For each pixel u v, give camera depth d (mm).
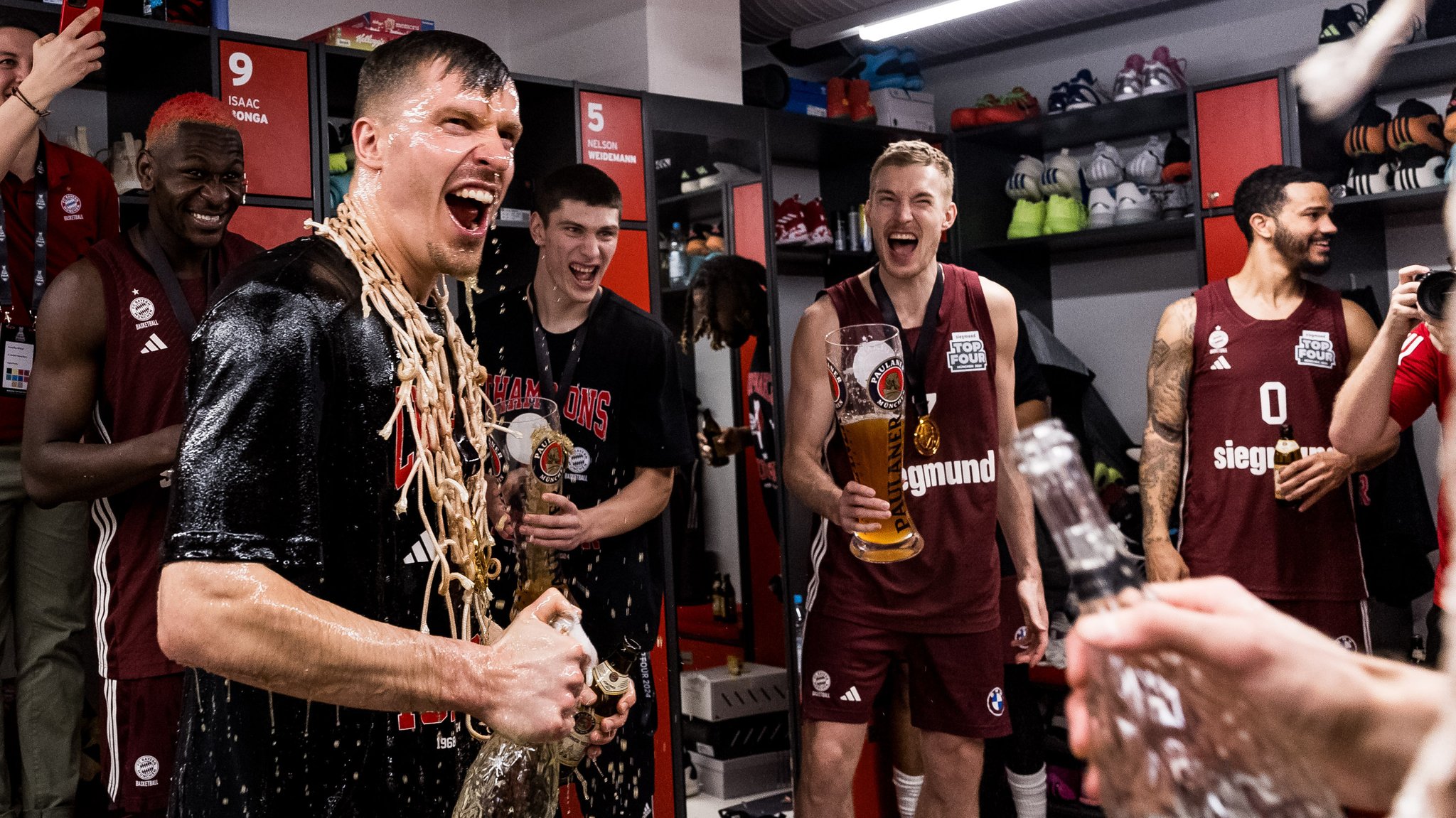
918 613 2547
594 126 3768
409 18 3531
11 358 2691
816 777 2609
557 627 1120
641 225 3850
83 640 3025
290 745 1089
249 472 1004
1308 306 3027
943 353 2594
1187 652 526
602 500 2619
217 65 3025
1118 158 4812
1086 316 5266
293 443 1032
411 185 1196
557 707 1053
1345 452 2660
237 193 2572
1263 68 4652
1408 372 2551
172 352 2492
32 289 2768
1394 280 4328
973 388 2604
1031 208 5023
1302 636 560
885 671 2617
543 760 1114
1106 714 527
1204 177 4270
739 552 3992
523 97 3840
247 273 1104
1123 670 529
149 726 2439
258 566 990
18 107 2479
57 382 2441
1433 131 3814
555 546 1958
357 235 1190
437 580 1178
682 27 4215
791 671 4117
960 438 2582
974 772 2629
